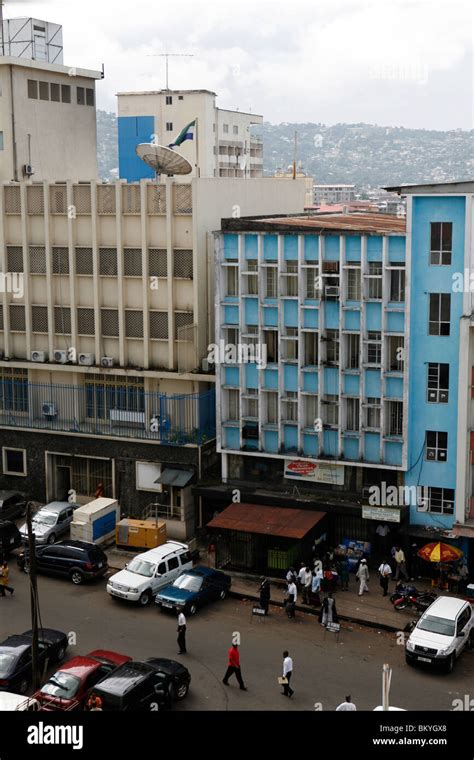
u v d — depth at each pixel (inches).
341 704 1360.7
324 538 1989.4
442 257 1815.9
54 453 2277.3
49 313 2239.2
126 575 1812.3
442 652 1519.4
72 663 1406.3
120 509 2220.7
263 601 1747.0
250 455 2041.1
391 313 1871.3
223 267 2006.6
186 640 1643.7
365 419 1924.2
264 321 1988.2
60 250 2217.0
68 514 2138.3
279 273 1945.1
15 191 2237.9
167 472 2126.0
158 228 2119.8
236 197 2250.2
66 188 2174.0
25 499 2315.5
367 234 1855.3
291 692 1439.5
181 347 2142.0
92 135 2625.5
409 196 1808.6
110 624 1708.9
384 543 1953.7
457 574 1834.4
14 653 1460.4
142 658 1571.1
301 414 1975.9
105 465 2246.6
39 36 2517.2
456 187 1828.2
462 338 1798.7
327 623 1681.8
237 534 1939.0
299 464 2006.6
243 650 1608.0
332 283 1916.8
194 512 2134.6
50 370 2269.9
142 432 2186.3
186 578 1796.3
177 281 2126.0
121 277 2159.2
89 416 2293.3
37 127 2436.0
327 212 2728.8
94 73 2581.2
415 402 1878.7
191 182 2071.9
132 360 2203.5
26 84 2394.2
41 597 1829.5
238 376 2033.7
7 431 2319.1
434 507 1904.5
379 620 1717.5
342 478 1973.4
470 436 1836.9
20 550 2042.3
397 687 1476.4
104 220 2167.8
